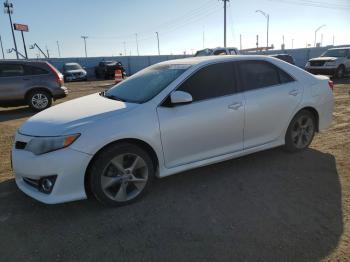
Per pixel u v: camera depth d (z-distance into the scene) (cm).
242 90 450
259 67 475
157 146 382
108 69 3506
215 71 435
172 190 413
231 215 351
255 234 316
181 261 281
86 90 1969
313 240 304
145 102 386
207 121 414
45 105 1100
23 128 379
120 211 366
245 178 443
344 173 451
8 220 352
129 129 360
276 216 346
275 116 480
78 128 344
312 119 530
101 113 368
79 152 338
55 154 335
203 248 297
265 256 284
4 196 406
